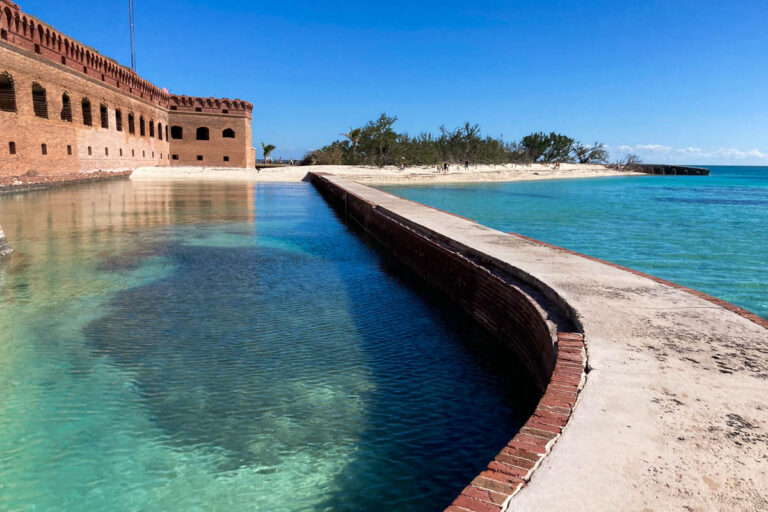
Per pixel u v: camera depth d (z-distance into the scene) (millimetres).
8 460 3701
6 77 24859
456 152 68062
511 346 6008
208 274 9492
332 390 4973
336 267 10617
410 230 10945
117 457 3766
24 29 26344
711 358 3707
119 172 38656
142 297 7852
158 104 48188
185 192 28812
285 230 15695
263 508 3240
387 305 7984
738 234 17891
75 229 14273
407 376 5371
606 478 2328
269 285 8875
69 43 31156
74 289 8188
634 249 14812
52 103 29078
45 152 28438
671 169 96875
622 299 5184
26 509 3186
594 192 42312
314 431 4211
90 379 5039
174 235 13820
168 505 3250
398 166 57688
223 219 17547
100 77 36062
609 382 3303
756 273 11672
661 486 2271
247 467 3688
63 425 4191
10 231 13680
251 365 5480
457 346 6301
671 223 21031
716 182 67500
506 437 4215
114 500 3287
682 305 5027
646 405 3002
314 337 6410
